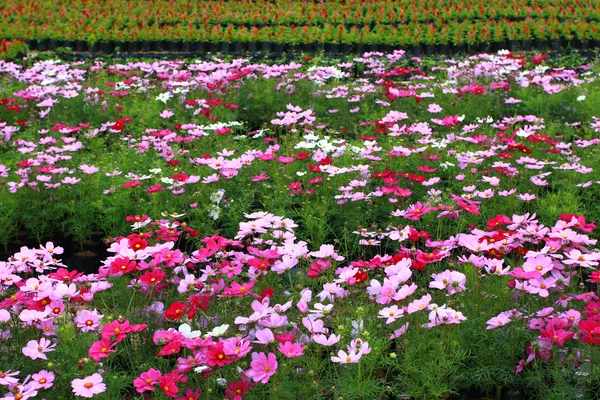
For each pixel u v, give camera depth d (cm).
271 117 958
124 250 417
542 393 373
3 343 394
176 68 1146
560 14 1750
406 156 681
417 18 1761
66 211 636
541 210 600
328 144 677
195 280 412
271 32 1620
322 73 1011
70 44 1631
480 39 1548
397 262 417
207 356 341
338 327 368
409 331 399
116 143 785
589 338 342
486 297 414
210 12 1867
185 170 700
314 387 357
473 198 621
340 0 1981
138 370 395
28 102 948
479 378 381
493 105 946
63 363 374
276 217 462
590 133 762
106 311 432
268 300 385
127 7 1902
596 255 398
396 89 923
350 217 597
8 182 655
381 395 369
